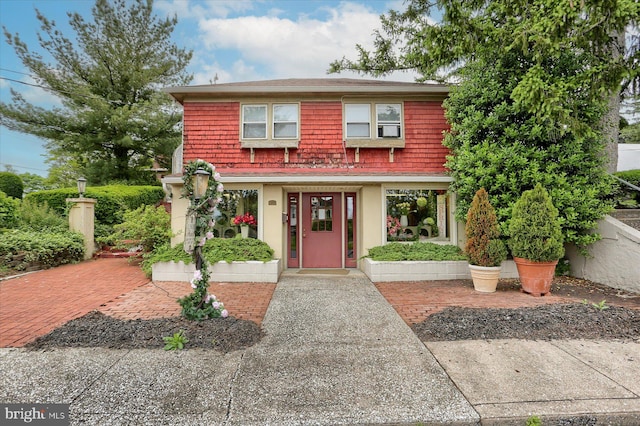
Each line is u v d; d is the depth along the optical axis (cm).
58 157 2345
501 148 727
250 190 887
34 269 845
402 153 943
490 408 274
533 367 340
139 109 1669
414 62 1184
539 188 620
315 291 673
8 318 489
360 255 920
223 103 945
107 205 1209
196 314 462
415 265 768
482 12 783
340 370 338
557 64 700
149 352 376
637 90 748
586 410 270
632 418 265
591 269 728
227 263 760
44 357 363
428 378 321
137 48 1744
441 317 484
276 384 312
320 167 938
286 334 438
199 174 459
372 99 947
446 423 261
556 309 499
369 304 577
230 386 308
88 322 460
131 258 938
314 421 260
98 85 1702
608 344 394
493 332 430
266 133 945
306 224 957
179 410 273
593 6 563
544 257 599
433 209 892
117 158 1781
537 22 620
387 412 270
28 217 991
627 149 1413
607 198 916
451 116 812
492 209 656
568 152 702
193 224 462
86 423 257
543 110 620
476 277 654
